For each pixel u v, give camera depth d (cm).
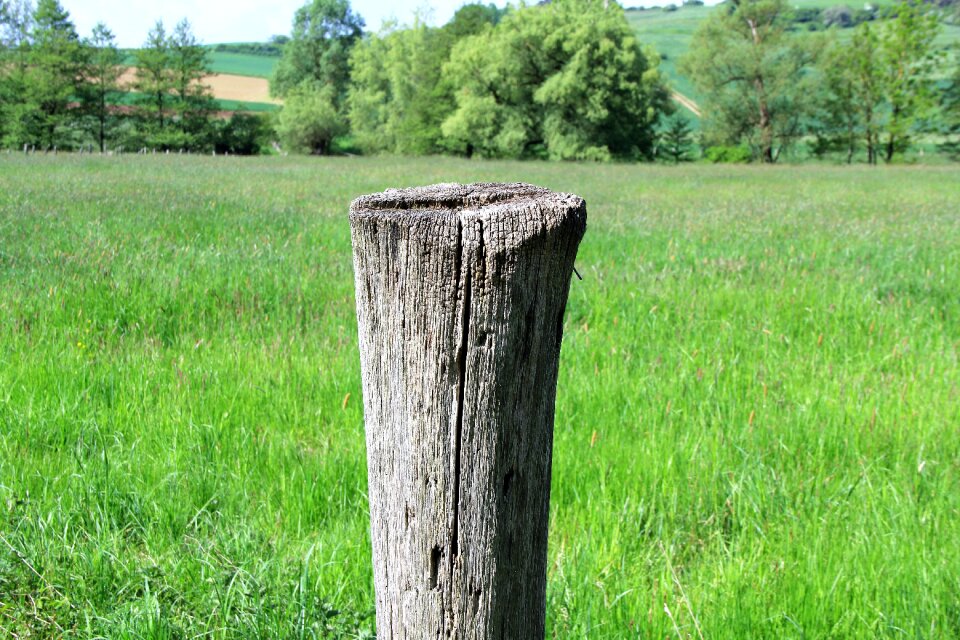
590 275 874
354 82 8756
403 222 153
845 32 13538
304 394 513
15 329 591
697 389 538
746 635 287
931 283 860
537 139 6159
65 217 1180
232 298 738
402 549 170
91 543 324
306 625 274
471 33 7156
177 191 1734
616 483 402
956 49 5619
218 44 16000
